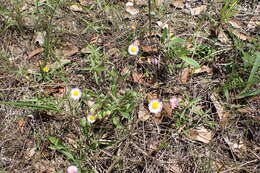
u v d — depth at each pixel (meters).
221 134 0.60
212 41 0.72
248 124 0.60
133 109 0.61
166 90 0.65
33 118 0.61
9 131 0.60
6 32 0.74
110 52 0.70
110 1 0.81
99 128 0.60
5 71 0.67
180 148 0.58
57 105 0.61
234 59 0.67
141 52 0.70
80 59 0.71
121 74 0.67
